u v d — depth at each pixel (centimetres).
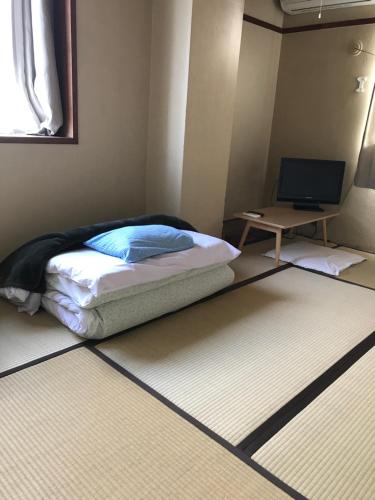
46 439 149
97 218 322
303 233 447
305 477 139
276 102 444
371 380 195
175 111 314
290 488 135
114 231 245
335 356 213
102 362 197
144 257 230
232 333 231
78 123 291
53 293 231
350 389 187
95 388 178
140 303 227
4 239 272
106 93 303
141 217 284
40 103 285
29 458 141
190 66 300
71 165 295
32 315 238
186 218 335
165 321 241
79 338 217
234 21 321
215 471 140
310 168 396
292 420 166
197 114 317
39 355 199
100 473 137
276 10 411
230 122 346
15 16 264
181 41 299
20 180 270
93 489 131
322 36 400
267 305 268
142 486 133
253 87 416
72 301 219
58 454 143
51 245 236
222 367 199
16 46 269
